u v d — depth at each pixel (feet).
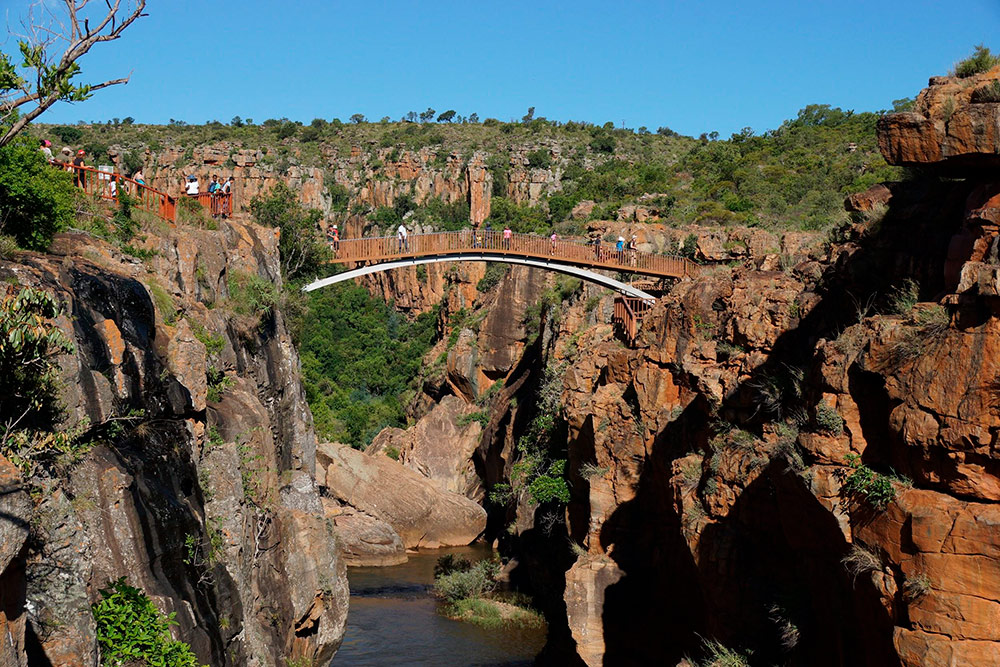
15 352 44.21
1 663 33.01
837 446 47.73
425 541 186.60
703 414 84.17
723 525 70.18
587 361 118.73
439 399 268.00
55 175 76.64
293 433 107.55
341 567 98.89
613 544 97.76
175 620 53.47
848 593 50.90
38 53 36.76
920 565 40.83
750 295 80.64
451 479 225.56
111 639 47.55
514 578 149.28
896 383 43.62
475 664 114.73
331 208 506.89
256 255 114.01
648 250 199.62
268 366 102.99
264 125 628.69
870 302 58.49
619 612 92.38
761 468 65.87
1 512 34.40
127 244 82.38
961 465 40.29
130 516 53.06
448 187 501.15
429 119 649.20
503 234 156.56
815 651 57.47
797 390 61.82
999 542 38.63
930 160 47.73
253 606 72.28
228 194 120.37
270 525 84.02
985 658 38.83
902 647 40.96
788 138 321.73
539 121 586.45
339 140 576.61
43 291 46.11
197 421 73.61
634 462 97.55
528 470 157.89
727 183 263.49
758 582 66.33
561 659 104.27
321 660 93.45
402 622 132.98
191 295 89.15
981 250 42.80
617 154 495.41
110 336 60.13
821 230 144.56
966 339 40.55
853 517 45.60
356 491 184.65
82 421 52.70
